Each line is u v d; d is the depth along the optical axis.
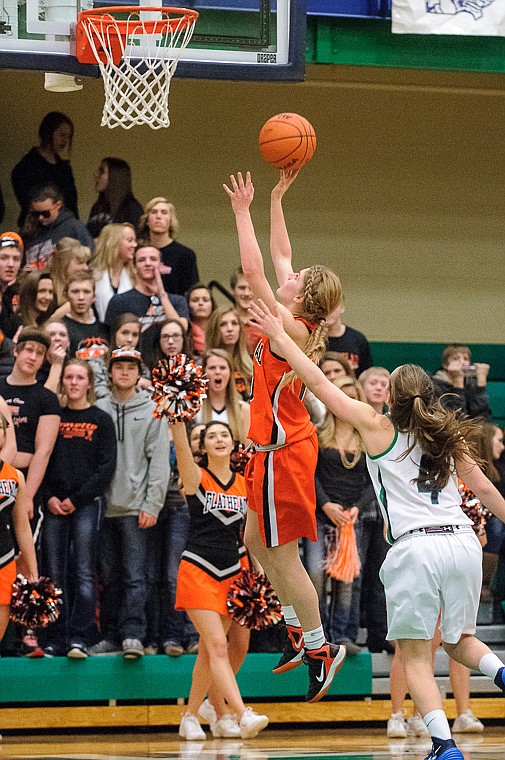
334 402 9.75
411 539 9.59
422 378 9.93
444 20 16.95
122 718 15.88
